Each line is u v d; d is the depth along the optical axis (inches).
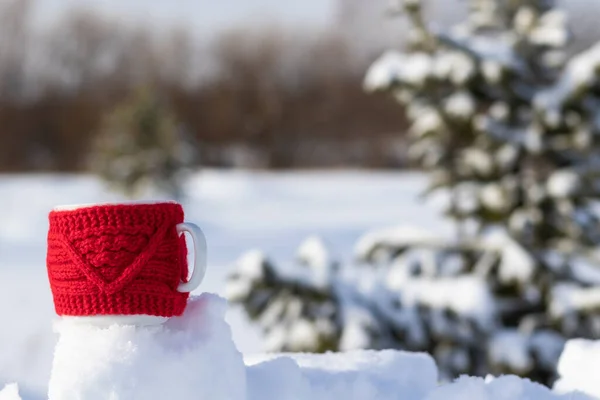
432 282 110.1
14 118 914.7
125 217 34.6
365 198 617.3
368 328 100.0
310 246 109.3
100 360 33.1
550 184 114.3
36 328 210.5
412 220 462.0
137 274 34.2
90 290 34.3
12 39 1010.1
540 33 115.7
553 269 115.0
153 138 527.8
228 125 981.2
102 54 1055.0
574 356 44.2
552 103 112.8
